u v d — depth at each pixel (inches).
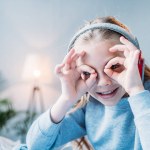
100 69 17.7
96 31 18.4
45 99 81.5
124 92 18.6
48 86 81.4
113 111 20.3
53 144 21.8
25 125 79.1
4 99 81.9
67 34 82.5
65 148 26.1
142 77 18.5
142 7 78.2
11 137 79.7
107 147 21.1
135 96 16.9
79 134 23.0
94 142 22.0
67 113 22.7
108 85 17.9
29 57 80.3
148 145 15.9
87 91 19.5
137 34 78.2
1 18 85.2
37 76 79.7
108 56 17.5
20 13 84.7
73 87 19.4
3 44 84.6
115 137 20.6
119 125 20.3
